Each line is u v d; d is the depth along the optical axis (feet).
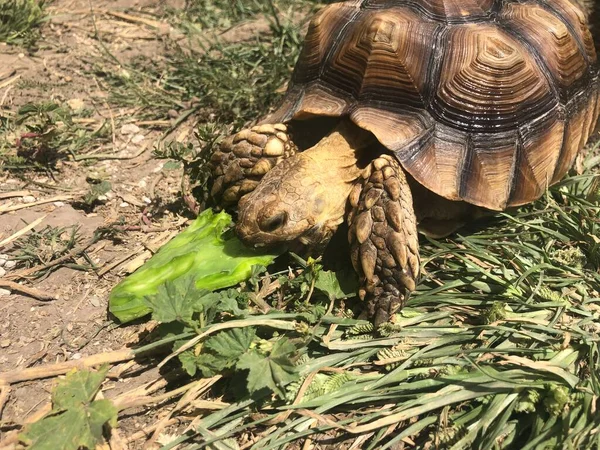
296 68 1.37
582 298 1.16
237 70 1.85
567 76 1.30
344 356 1.05
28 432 0.91
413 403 0.97
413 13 1.22
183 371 1.04
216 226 1.21
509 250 1.25
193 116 1.75
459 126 1.17
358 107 1.17
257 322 1.03
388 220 1.06
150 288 1.13
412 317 1.13
